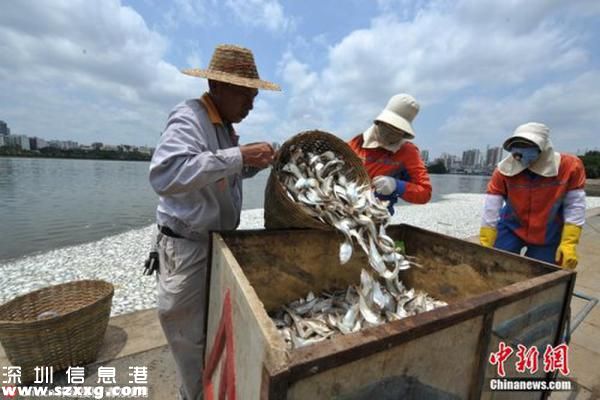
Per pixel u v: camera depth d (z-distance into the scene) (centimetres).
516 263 187
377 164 296
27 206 1486
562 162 267
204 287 204
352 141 326
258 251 204
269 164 189
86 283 318
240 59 189
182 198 190
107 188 2425
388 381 98
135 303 446
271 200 210
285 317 204
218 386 154
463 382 124
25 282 557
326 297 229
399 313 184
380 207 221
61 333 250
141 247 792
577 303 409
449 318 107
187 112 181
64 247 811
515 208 292
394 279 210
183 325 205
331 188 223
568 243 260
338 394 87
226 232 191
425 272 247
